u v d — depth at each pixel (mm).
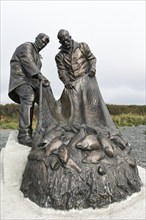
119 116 22672
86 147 3002
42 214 2727
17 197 3100
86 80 4051
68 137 3188
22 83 4238
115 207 2801
